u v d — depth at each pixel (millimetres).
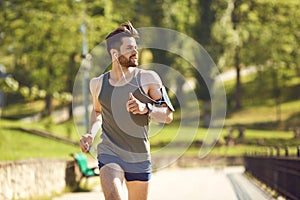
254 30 115062
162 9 101875
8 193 21281
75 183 31609
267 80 117188
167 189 34250
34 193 24500
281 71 116688
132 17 96438
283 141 89438
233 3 110938
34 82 89312
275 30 116188
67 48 83312
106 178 8867
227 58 111250
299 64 117562
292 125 105875
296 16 117062
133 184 9070
